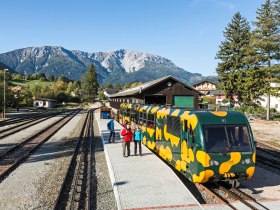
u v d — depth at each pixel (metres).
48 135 29.11
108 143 22.56
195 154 11.95
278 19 48.06
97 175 15.00
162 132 16.88
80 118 53.88
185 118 13.01
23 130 33.34
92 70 173.50
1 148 21.97
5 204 11.09
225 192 12.20
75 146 23.08
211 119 12.18
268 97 47.41
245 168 11.91
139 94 35.88
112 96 64.00
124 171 14.38
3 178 14.37
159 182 12.73
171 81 36.22
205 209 10.02
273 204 10.70
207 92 94.31
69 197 11.86
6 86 65.81
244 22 61.19
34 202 11.30
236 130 12.19
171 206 10.16
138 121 24.39
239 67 60.00
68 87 184.62
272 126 39.62
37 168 16.27
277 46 47.47
